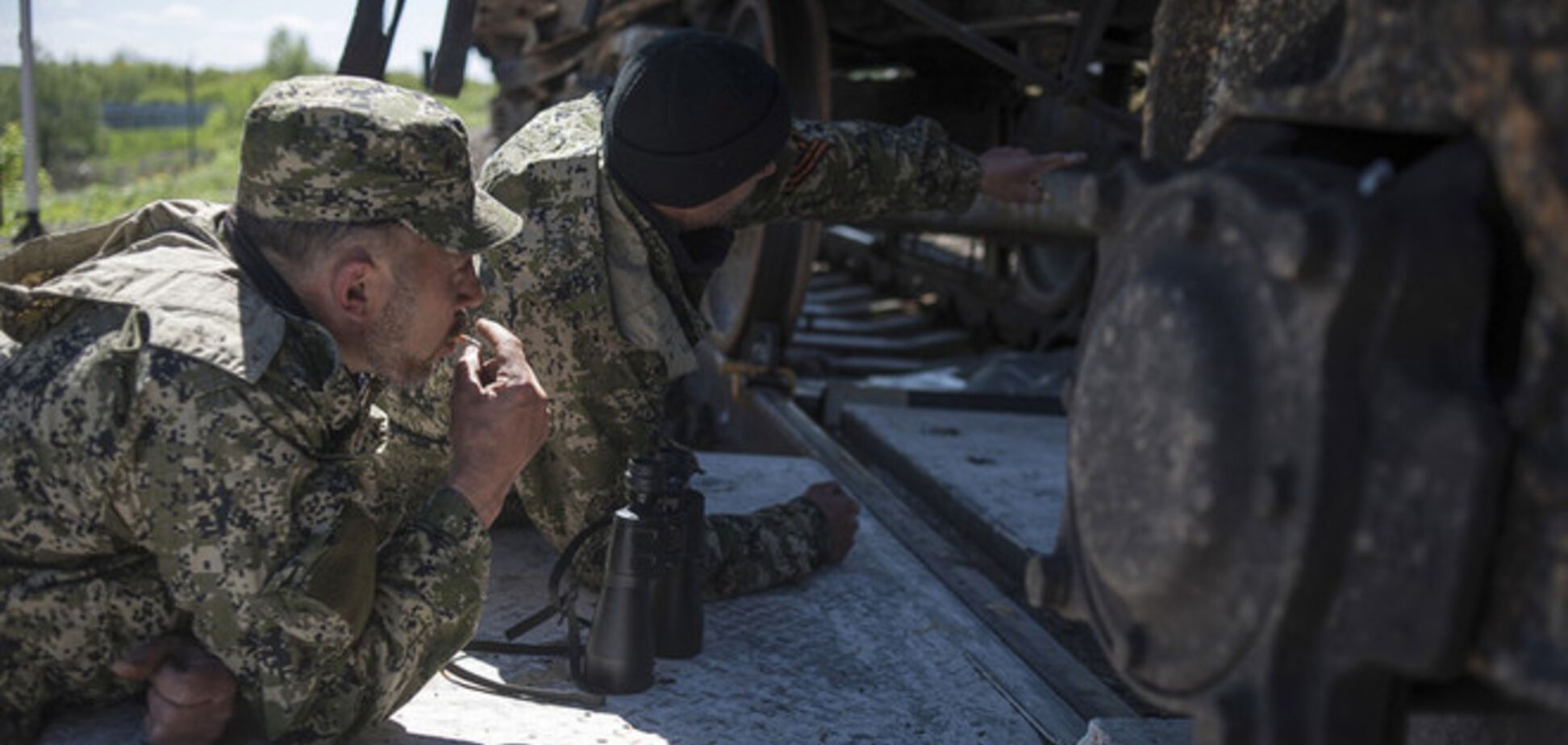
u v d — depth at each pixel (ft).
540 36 30.37
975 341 31.19
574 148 8.97
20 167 59.47
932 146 10.41
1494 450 3.19
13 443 6.18
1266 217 3.59
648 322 8.71
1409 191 3.51
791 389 20.29
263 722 6.41
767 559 10.14
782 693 8.59
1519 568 3.24
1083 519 4.35
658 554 8.31
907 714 8.43
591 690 8.36
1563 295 3.10
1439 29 3.40
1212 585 3.82
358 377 7.08
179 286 6.27
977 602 11.16
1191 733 6.67
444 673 8.43
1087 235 21.63
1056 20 17.74
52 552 6.36
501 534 11.28
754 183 9.05
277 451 6.12
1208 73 5.74
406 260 6.57
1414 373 3.35
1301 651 3.62
